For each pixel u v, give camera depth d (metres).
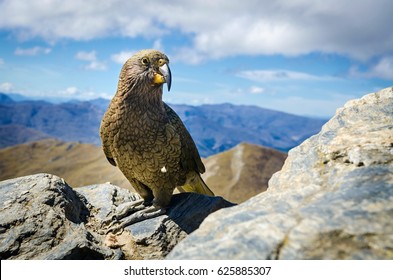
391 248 1.09
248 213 1.22
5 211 1.42
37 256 1.37
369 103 1.42
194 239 1.20
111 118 1.46
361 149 1.28
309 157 1.33
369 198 1.18
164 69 1.45
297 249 1.14
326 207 1.18
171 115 1.52
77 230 1.43
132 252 1.45
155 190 1.52
